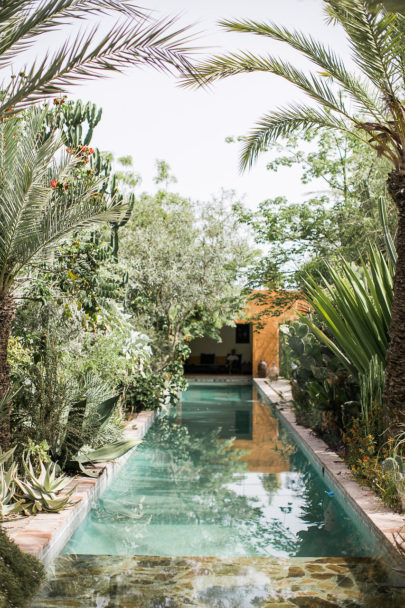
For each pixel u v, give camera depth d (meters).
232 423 13.98
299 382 12.35
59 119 9.18
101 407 8.23
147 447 10.85
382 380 8.00
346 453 8.31
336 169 17.17
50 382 7.36
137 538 5.77
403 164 7.14
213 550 5.41
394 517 5.58
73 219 6.47
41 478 6.11
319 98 8.08
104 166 10.01
